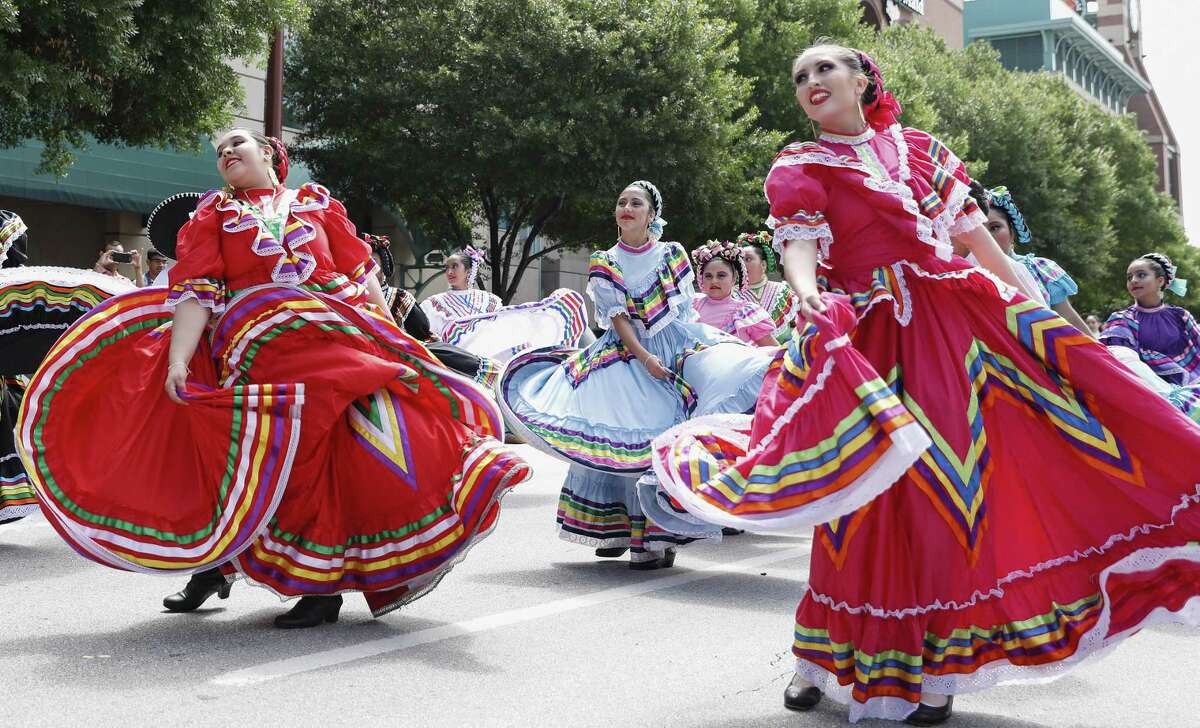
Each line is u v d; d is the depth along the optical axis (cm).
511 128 1986
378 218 2470
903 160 359
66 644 424
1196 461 318
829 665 344
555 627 471
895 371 342
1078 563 335
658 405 631
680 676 398
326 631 452
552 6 2033
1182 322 748
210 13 1445
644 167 2042
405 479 445
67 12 1296
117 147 1859
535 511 847
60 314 633
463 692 373
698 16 2164
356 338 448
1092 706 367
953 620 330
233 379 446
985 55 4322
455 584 564
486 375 841
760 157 2312
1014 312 340
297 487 442
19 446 437
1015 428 340
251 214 441
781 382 337
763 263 910
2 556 618
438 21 2108
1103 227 4231
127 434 442
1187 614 324
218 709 347
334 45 2136
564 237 2420
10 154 1827
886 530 331
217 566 447
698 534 538
